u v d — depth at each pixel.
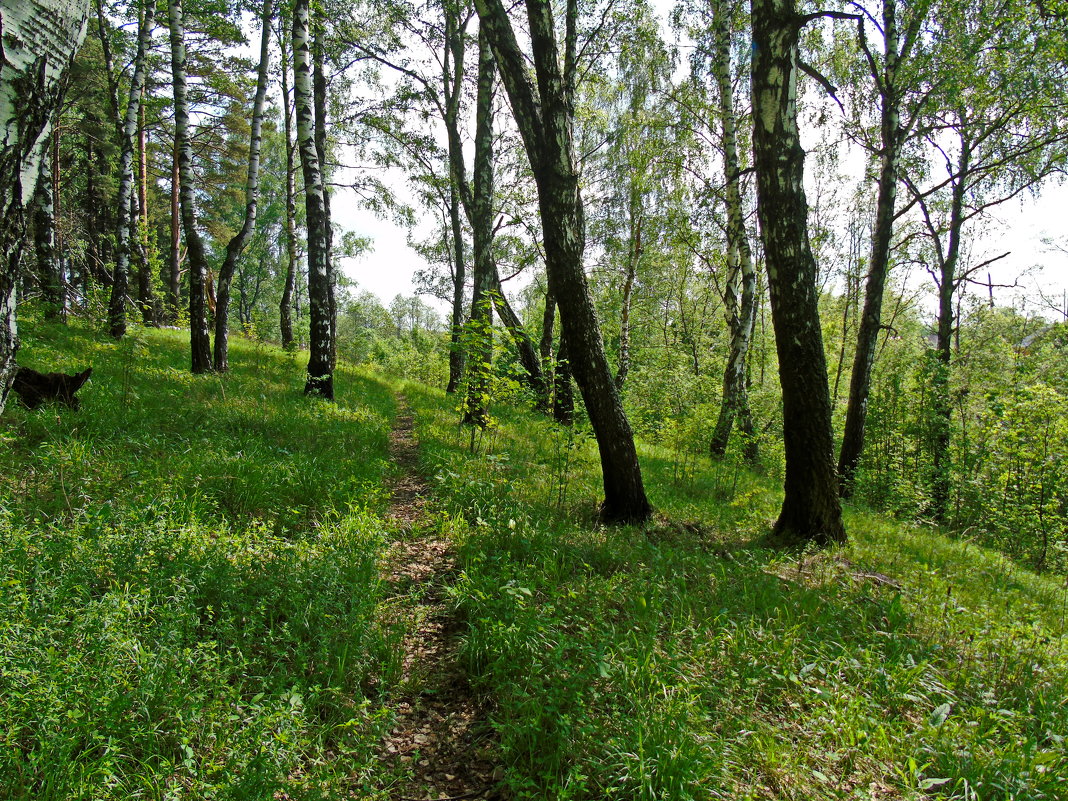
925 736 2.99
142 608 3.11
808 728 3.00
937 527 11.15
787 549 6.27
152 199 30.25
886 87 10.82
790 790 2.56
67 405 6.61
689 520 7.37
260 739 2.45
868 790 2.60
